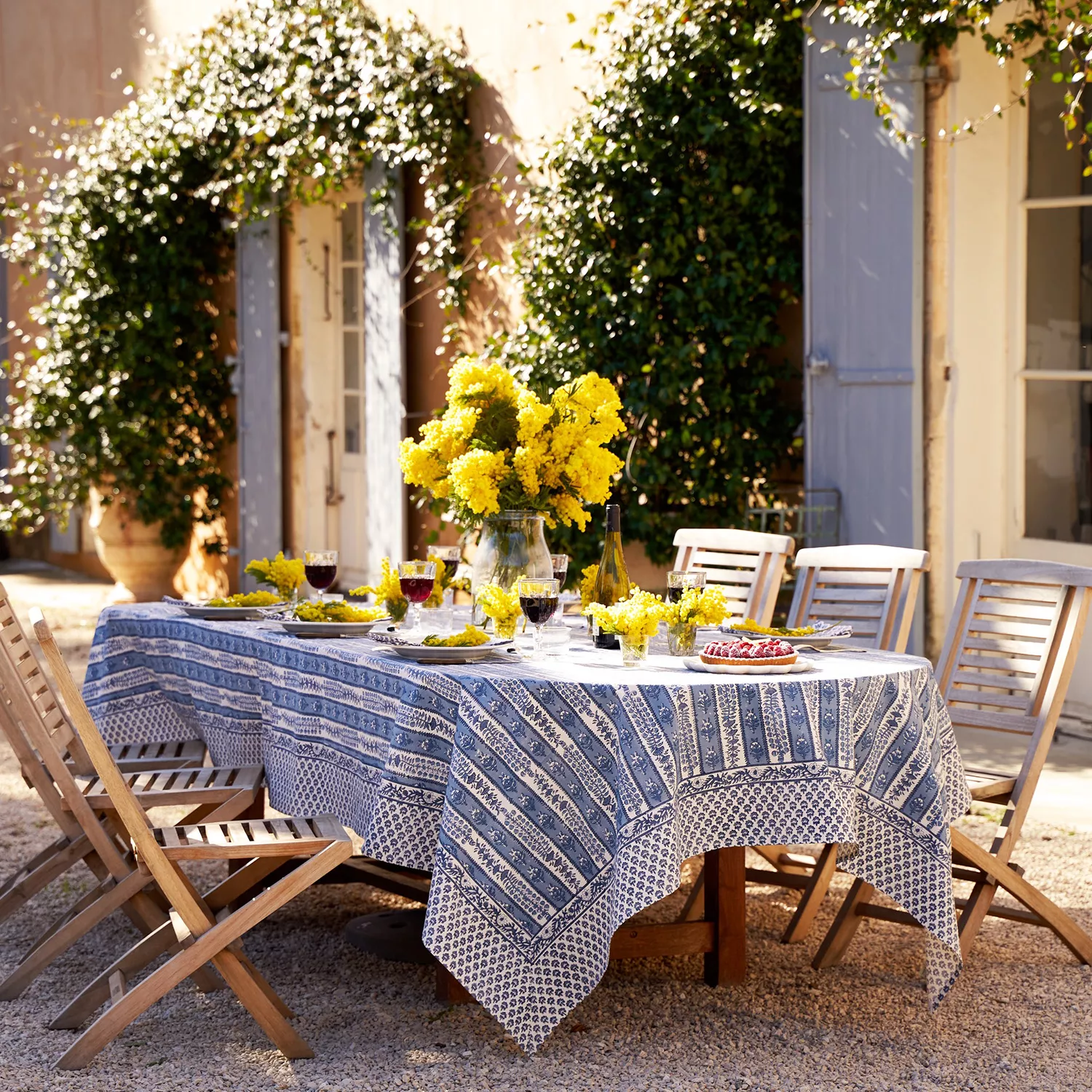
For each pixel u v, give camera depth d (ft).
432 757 11.10
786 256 23.77
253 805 14.10
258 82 30.58
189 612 14.87
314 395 32.45
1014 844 12.84
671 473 24.35
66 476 34.68
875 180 21.97
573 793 10.75
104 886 12.48
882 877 11.27
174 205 33.32
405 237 28.84
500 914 10.69
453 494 13.52
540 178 26.02
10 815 17.81
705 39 23.13
